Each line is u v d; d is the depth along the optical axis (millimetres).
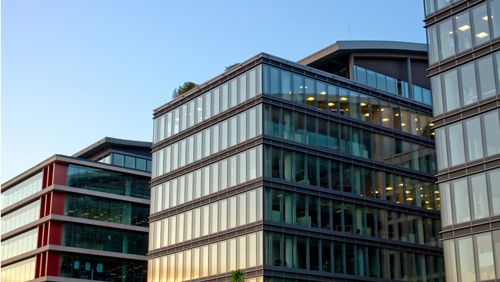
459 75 47062
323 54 72312
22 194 94750
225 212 61781
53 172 87312
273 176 58969
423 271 65750
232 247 59906
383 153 66812
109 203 90875
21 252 91000
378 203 64812
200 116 68000
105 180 91188
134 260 91500
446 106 47531
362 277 61312
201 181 65812
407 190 67500
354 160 64375
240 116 62438
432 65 49094
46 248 84250
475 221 43812
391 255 63969
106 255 88375
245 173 60438
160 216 70250
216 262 61375
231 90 64438
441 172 46750
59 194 87125
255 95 61031
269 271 56156
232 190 61406
